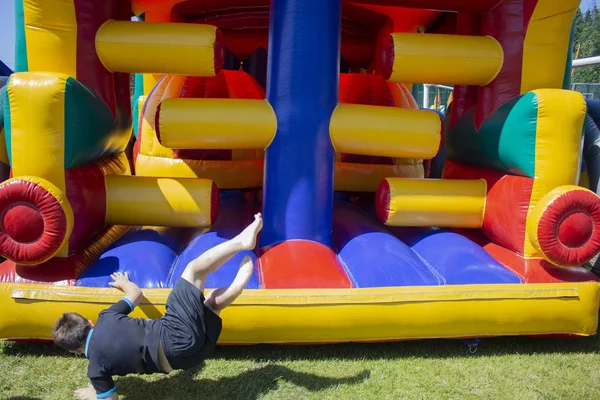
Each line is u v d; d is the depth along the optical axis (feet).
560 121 11.00
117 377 9.50
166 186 11.94
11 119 10.11
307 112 11.52
